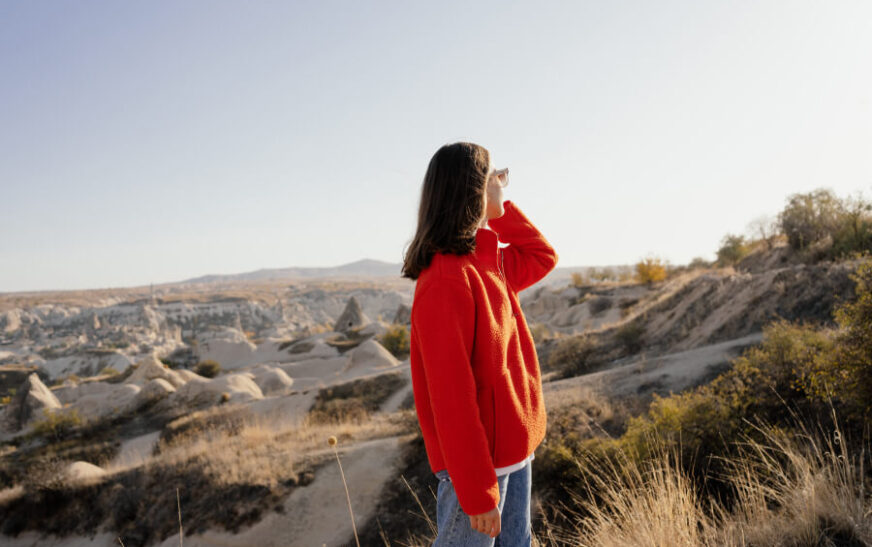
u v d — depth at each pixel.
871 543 2.38
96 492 19.02
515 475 1.70
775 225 26.89
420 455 15.55
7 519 19.11
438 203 1.62
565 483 8.63
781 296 18.89
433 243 1.60
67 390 58.91
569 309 52.66
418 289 1.61
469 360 1.54
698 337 20.94
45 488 18.94
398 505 14.14
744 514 2.95
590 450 8.68
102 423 37.69
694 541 2.45
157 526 16.62
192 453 19.62
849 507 2.67
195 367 63.88
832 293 16.72
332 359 53.62
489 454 1.47
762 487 3.05
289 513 15.17
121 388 44.44
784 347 9.45
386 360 45.53
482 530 1.45
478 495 1.42
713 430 7.71
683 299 25.70
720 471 6.39
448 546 1.61
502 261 1.87
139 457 29.78
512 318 1.75
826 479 2.89
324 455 16.86
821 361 7.39
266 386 44.62
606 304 49.31
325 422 28.09
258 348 71.00
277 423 29.94
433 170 1.67
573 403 14.11
